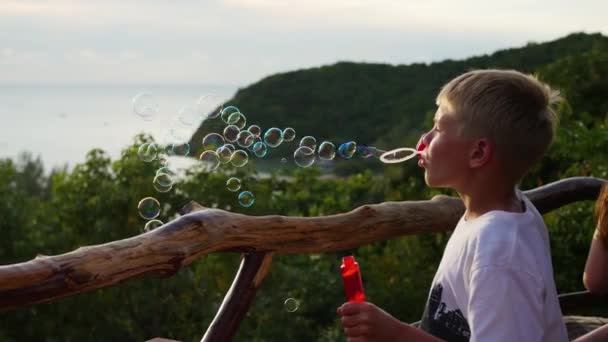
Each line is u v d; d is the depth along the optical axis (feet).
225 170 29.78
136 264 5.32
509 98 4.96
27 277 4.79
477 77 5.10
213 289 29.99
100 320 30.30
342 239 6.87
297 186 38.32
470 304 4.73
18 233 32.76
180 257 5.55
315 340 29.40
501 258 4.71
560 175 23.90
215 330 5.97
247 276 6.16
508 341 4.57
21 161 72.43
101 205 30.32
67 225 31.89
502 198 5.11
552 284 4.99
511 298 4.63
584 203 20.79
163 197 29.55
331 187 38.06
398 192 34.60
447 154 5.11
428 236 29.73
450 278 5.02
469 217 5.22
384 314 4.85
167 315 29.99
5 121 512.63
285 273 29.81
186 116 9.33
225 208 29.58
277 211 31.07
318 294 30.30
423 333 4.87
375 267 29.14
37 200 35.70
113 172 31.14
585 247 21.21
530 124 4.97
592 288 6.65
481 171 5.06
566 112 21.58
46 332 29.89
